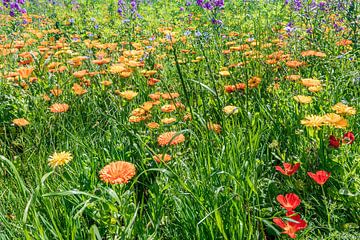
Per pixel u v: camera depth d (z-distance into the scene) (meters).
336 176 2.20
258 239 1.84
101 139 2.82
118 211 1.93
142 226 1.91
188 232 1.88
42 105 3.45
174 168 2.31
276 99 3.05
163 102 3.42
